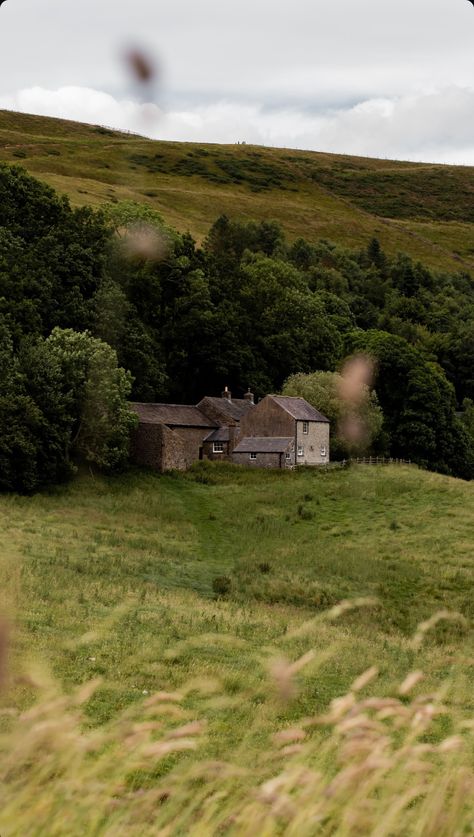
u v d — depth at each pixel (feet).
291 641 74.49
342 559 152.87
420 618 114.83
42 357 221.46
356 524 186.91
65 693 45.70
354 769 22.93
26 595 77.36
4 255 285.64
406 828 23.81
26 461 200.34
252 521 190.39
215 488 226.58
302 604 119.75
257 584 129.70
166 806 23.79
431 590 132.98
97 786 23.11
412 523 183.83
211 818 23.68
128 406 235.81
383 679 63.00
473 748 29.12
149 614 83.71
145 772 31.58
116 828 22.68
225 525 188.34
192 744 24.22
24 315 263.29
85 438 223.51
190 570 138.41
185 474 238.48
